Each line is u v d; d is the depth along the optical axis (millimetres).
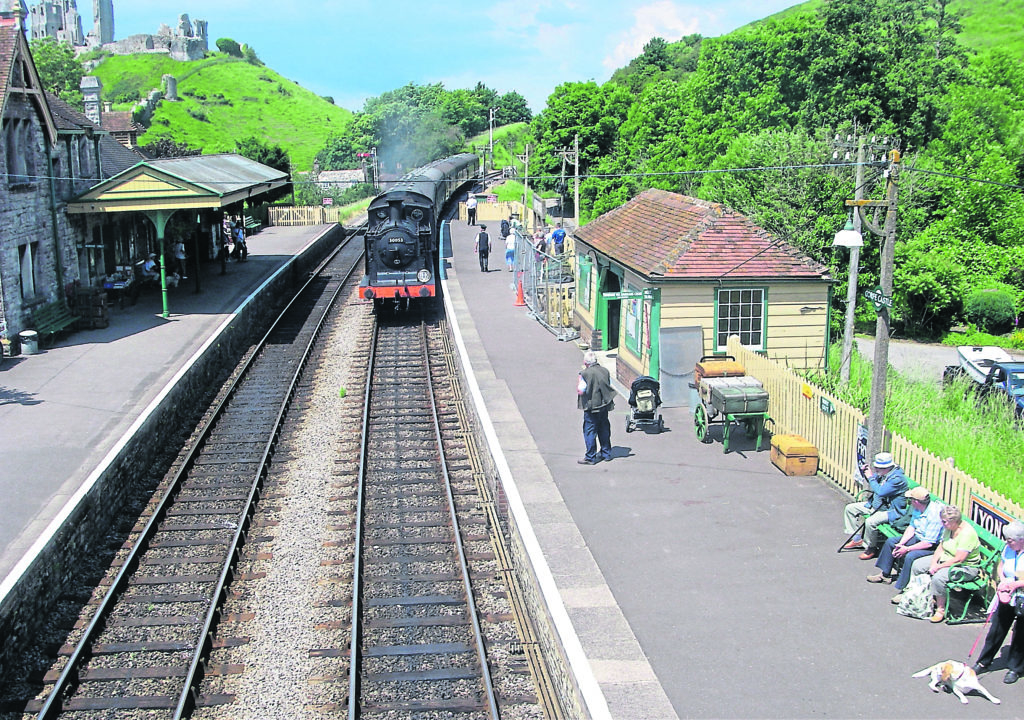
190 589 12836
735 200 30469
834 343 25219
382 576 12961
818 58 36812
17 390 19719
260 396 22328
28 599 11609
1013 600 8516
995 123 38750
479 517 14961
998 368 21297
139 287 31031
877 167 21891
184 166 33500
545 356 22703
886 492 11195
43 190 24719
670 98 57250
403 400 21812
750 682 8789
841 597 10477
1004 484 14086
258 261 38969
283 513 15289
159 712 10055
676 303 17656
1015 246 34406
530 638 11250
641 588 10695
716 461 15070
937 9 56062
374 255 29531
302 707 10016
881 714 8273
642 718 8203
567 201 62688
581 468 14750
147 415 17844
